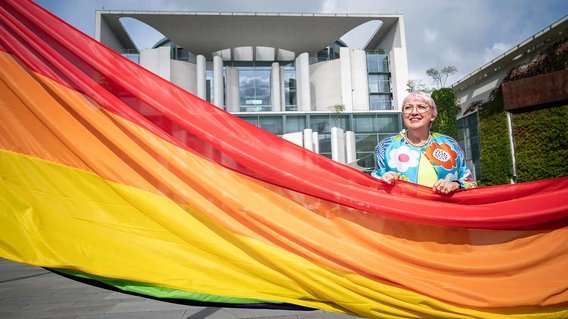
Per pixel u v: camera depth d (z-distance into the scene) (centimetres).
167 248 202
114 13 5575
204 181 207
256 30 5919
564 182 212
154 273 197
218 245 202
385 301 200
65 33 214
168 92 217
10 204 193
